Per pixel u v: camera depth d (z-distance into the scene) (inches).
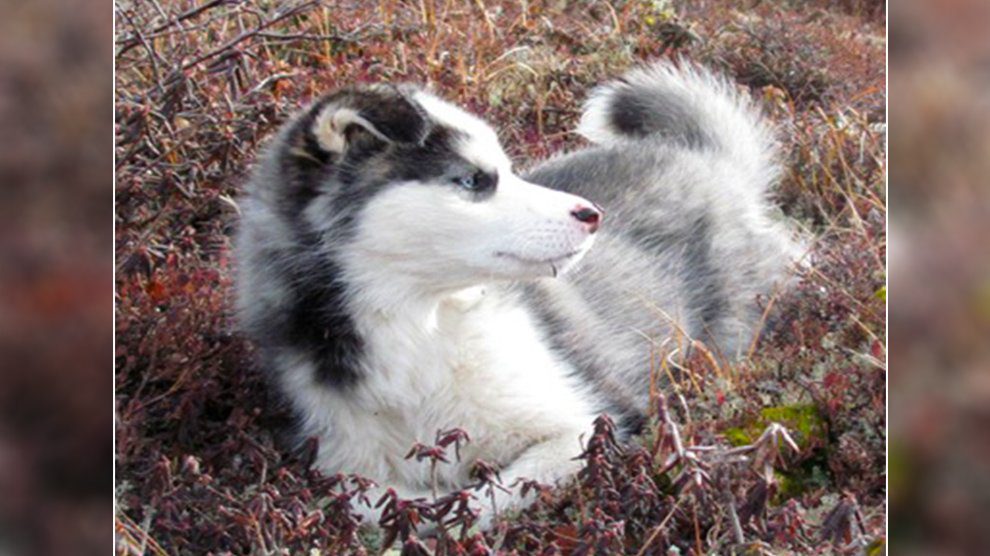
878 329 70.3
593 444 59.6
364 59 89.7
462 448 63.7
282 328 63.9
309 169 62.3
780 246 79.7
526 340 65.0
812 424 65.2
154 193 72.2
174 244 71.9
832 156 87.7
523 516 59.3
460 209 60.6
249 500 58.5
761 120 87.6
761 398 66.9
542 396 64.0
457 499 56.8
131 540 53.5
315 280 62.7
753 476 59.6
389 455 63.8
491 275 61.1
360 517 57.9
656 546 57.1
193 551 57.1
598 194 75.5
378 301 62.0
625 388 67.8
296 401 64.3
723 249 76.9
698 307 74.8
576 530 58.5
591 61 99.0
